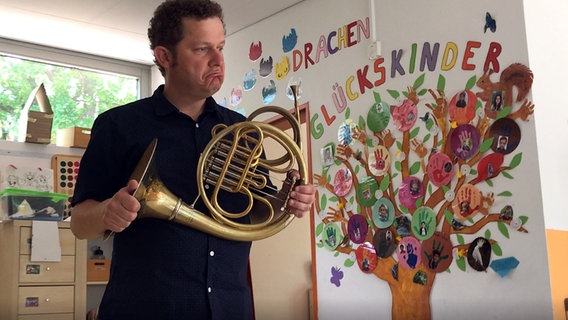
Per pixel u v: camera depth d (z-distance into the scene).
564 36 2.88
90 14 3.92
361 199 3.35
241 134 1.56
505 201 2.74
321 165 3.58
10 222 3.44
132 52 4.62
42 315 3.40
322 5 3.67
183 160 1.58
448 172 2.96
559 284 2.60
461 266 2.88
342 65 3.53
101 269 3.78
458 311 2.87
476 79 2.89
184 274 1.51
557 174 2.70
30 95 4.27
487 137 2.83
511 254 2.71
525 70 2.72
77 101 4.56
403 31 3.23
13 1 3.71
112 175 1.59
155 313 1.50
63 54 4.52
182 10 1.56
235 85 4.24
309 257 4.52
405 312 3.08
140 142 1.58
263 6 3.85
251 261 4.33
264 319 4.29
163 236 1.51
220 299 1.54
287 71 3.85
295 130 1.59
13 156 3.90
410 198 3.11
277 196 1.57
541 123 2.70
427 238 3.02
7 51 4.29
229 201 1.58
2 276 3.48
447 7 3.04
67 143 4.12
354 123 3.42
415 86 3.14
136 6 3.81
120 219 1.33
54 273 3.47
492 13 2.86
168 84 1.62
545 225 2.61
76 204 1.59
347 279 3.38
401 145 3.18
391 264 3.17
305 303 4.44
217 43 1.58
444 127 3.01
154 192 1.44
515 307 2.67
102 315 1.56
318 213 3.57
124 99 4.80
